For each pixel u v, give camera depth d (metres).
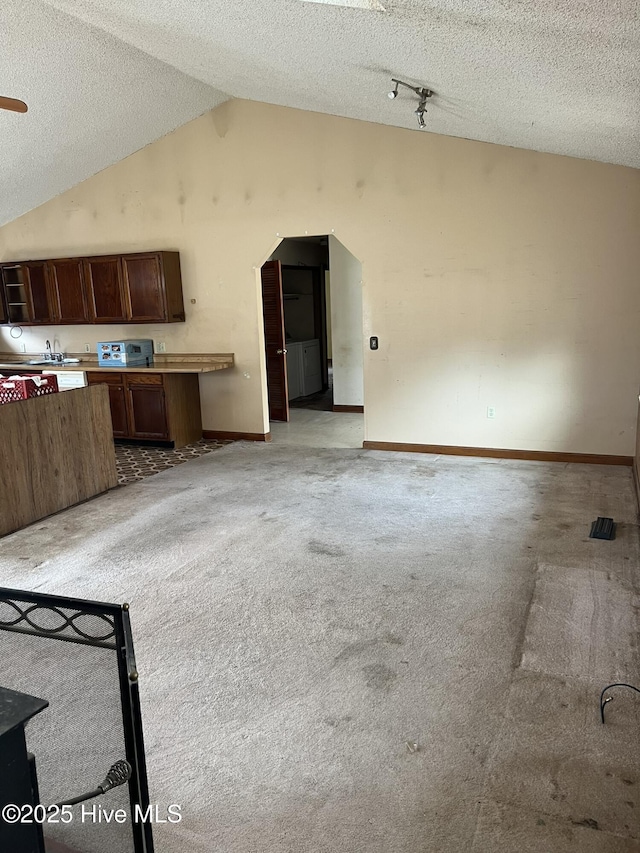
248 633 2.86
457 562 3.51
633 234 4.94
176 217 6.50
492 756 2.06
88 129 5.62
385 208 5.66
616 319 5.11
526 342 5.42
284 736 2.20
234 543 3.89
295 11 2.87
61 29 4.19
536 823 1.80
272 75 4.49
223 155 6.15
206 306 6.61
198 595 3.23
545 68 2.77
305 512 4.41
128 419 6.64
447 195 5.43
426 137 5.39
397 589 3.22
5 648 1.62
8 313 7.26
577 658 2.57
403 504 4.51
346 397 8.29
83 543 3.96
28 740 1.52
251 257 6.27
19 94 4.69
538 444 5.55
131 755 1.43
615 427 5.28
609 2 1.91
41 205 7.02
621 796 1.88
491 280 5.43
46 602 1.47
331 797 1.93
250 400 6.66
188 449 6.49
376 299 5.87
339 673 2.54
